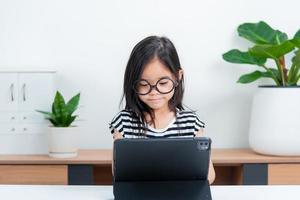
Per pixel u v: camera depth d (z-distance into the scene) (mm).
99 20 2285
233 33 2312
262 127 2039
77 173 1993
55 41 2291
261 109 2047
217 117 2348
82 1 2279
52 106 2080
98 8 2283
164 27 2297
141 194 1017
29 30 2287
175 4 2293
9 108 2184
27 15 2281
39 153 2195
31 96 2178
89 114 2320
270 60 2318
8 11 2279
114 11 2285
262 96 2047
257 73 2129
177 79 1277
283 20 2328
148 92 1219
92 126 2324
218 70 2326
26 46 2295
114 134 1414
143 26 2293
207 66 2322
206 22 2303
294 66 2078
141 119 1383
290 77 2104
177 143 1014
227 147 2359
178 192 1028
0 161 1993
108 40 2293
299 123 1992
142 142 1005
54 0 2277
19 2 2277
